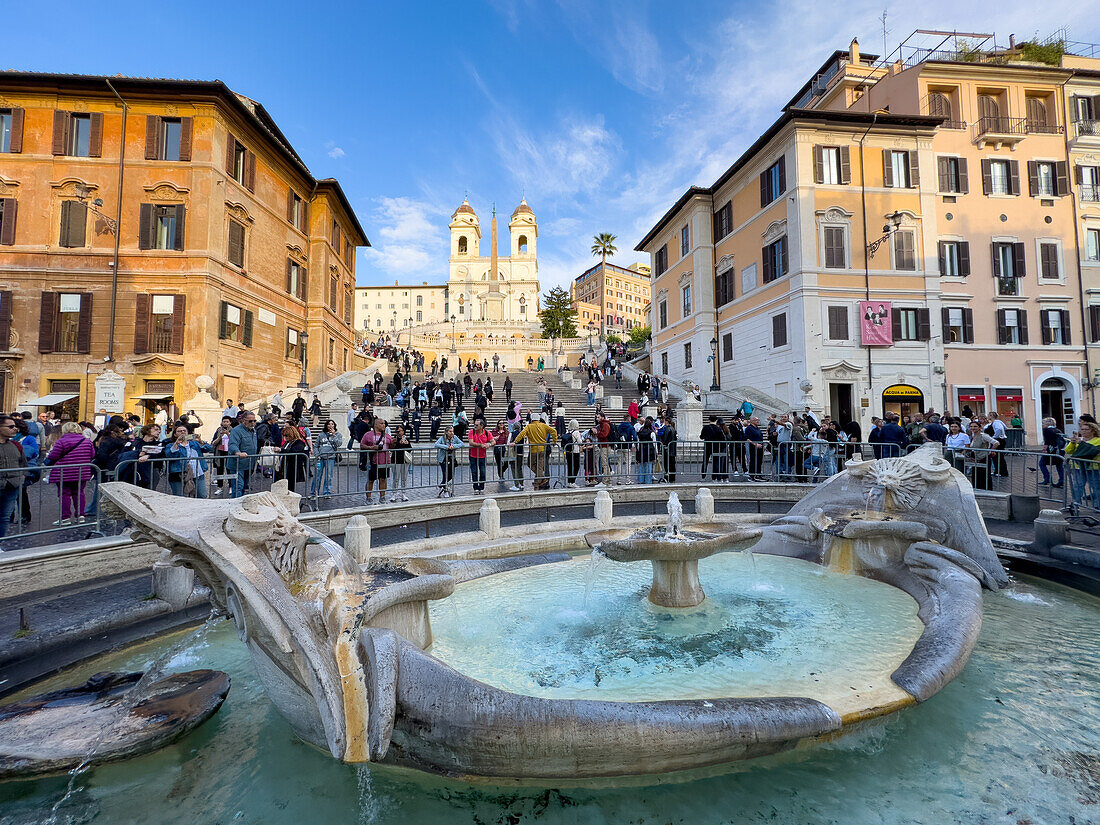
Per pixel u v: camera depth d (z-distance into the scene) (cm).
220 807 300
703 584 633
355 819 287
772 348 2612
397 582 429
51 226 2195
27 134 2200
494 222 9219
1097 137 2717
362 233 3934
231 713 392
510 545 804
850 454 1266
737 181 2959
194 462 850
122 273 2203
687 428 1903
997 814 279
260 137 2602
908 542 647
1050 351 2623
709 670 396
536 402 2762
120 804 304
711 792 298
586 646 452
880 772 312
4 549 644
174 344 2198
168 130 2284
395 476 1001
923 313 2469
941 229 2598
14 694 417
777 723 302
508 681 385
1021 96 2702
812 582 639
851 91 3098
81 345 2169
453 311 9512
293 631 319
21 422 1082
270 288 2708
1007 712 368
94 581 638
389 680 315
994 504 938
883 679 371
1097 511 819
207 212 2248
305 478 932
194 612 573
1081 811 279
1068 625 520
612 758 289
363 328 10850
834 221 2436
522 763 291
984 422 1490
